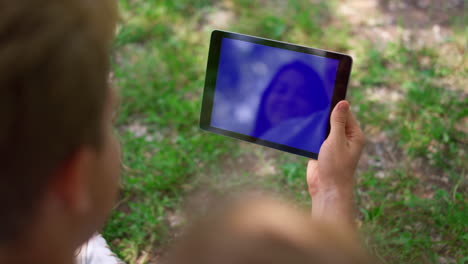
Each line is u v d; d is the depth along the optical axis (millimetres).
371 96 2904
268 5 3715
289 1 3691
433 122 2676
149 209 2311
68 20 483
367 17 3551
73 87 487
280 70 1613
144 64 3195
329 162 1399
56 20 475
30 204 538
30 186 523
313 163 1554
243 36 1632
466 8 3580
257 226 500
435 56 3146
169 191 2430
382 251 2088
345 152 1419
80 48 487
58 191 556
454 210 2227
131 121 2836
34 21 468
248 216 517
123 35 3348
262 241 485
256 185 2408
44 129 490
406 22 3479
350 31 3426
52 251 595
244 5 3707
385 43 3299
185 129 2760
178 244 539
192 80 3092
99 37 516
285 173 2461
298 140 1614
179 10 3658
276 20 3469
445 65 3072
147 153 2645
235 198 562
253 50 1632
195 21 3557
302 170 2480
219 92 1688
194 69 3145
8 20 460
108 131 679
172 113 2840
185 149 2639
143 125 2818
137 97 2930
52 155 511
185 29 3496
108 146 684
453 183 2406
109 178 689
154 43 3346
